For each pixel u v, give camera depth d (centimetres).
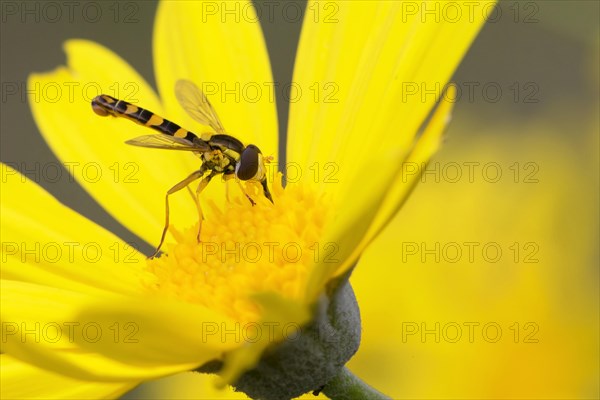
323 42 12
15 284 12
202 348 11
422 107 11
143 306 10
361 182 10
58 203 12
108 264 12
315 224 12
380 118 11
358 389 11
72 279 12
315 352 11
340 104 12
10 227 12
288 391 11
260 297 10
